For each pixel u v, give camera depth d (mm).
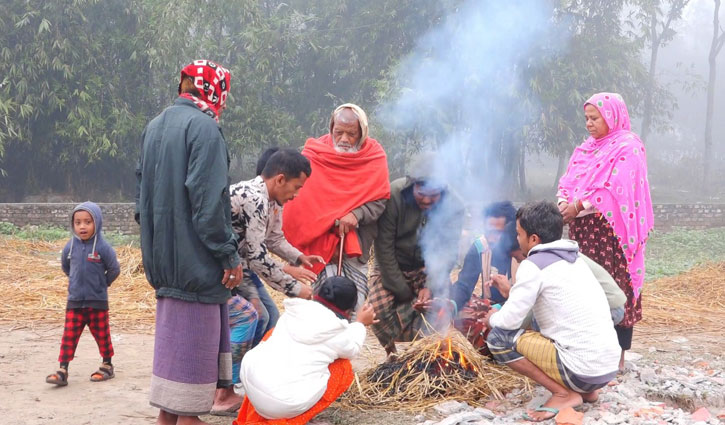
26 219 16562
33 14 18469
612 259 4871
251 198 4160
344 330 3973
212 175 3615
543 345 4012
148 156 3809
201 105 3871
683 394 4477
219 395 4516
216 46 19953
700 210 19094
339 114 4910
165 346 3801
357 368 5492
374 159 4930
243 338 4426
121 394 4906
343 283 4129
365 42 20844
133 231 16906
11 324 7207
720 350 6316
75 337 5172
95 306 5172
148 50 19500
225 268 3727
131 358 5957
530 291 3965
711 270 10633
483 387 4574
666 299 9000
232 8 19328
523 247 4285
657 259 14023
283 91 21922
